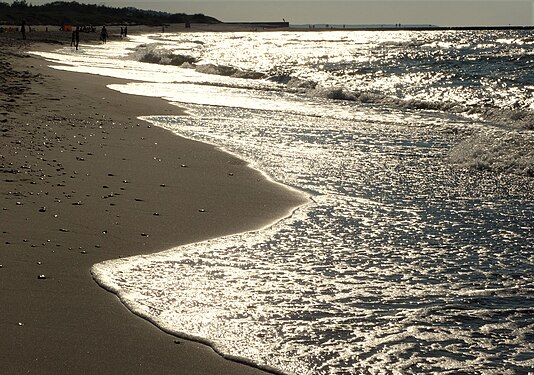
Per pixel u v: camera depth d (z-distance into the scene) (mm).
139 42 86938
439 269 6934
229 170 11523
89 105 17672
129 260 6945
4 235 7387
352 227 8461
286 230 8242
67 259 6855
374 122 18000
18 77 22203
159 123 16219
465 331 5441
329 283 6469
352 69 37531
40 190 9227
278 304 5926
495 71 33469
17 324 5359
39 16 145875
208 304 5891
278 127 16516
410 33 138125
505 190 10617
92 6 193125
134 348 5043
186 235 7883
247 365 4848
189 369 4762
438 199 10039
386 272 6820
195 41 94938
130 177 10438
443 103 21922
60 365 4746
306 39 105688
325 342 5215
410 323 5582
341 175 11516
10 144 11766
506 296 6195
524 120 18594
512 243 7871
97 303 5840
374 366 4859
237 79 31719
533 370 4805
